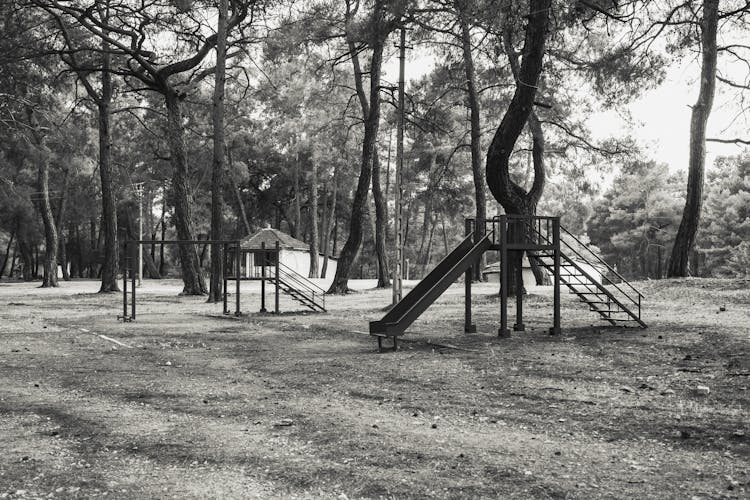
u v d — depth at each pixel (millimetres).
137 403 9906
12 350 16406
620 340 15594
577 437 7684
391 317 16703
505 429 8102
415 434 7875
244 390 10914
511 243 17641
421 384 11227
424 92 42031
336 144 54562
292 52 36125
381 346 15797
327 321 23594
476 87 35750
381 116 51875
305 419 8734
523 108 23453
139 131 63312
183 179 40156
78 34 42312
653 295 25406
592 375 11617
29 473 6531
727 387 10117
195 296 39281
